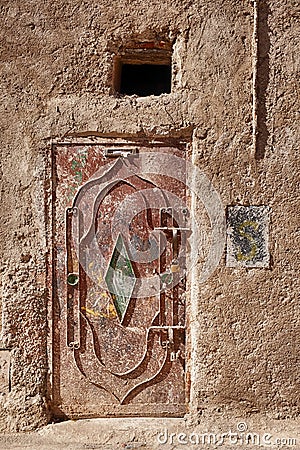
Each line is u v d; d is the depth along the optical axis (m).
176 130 4.35
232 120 4.35
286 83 4.36
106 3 4.36
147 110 4.35
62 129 4.36
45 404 4.39
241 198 4.36
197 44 4.34
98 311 4.41
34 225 4.38
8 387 4.37
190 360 4.41
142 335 4.41
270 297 4.36
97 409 4.43
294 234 4.37
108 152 4.38
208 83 4.34
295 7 4.35
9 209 4.38
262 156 4.36
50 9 4.35
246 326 4.36
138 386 4.43
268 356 4.36
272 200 4.36
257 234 4.36
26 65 4.36
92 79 4.37
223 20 4.34
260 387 4.36
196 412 4.37
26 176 4.38
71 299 4.41
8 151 4.37
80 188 4.38
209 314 4.36
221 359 4.36
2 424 4.34
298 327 4.36
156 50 4.47
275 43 4.35
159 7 4.34
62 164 4.39
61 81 4.36
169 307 4.41
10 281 4.38
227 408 4.37
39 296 4.38
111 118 4.35
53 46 4.36
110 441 4.24
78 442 4.23
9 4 4.35
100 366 4.42
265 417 4.36
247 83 4.35
